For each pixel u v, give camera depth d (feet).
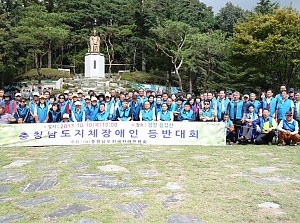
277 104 33.58
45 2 168.35
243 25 89.20
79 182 17.65
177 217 12.61
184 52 113.80
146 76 145.38
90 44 131.64
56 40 128.98
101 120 34.42
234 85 112.78
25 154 26.66
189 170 20.06
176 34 118.32
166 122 31.60
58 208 13.78
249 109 32.71
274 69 85.10
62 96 34.55
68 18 159.02
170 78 145.28
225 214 12.87
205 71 119.44
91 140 32.09
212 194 15.29
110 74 146.10
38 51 118.42
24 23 112.88
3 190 16.62
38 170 20.59
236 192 15.58
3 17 118.42
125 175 18.97
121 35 155.53
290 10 82.74
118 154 25.59
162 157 24.34
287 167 20.86
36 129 31.58
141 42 151.94
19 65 143.84
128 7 161.68
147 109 33.94
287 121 30.60
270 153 26.07
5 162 23.40
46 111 34.27
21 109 34.60
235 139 32.83
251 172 19.53
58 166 21.63
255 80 106.73
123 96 35.37
